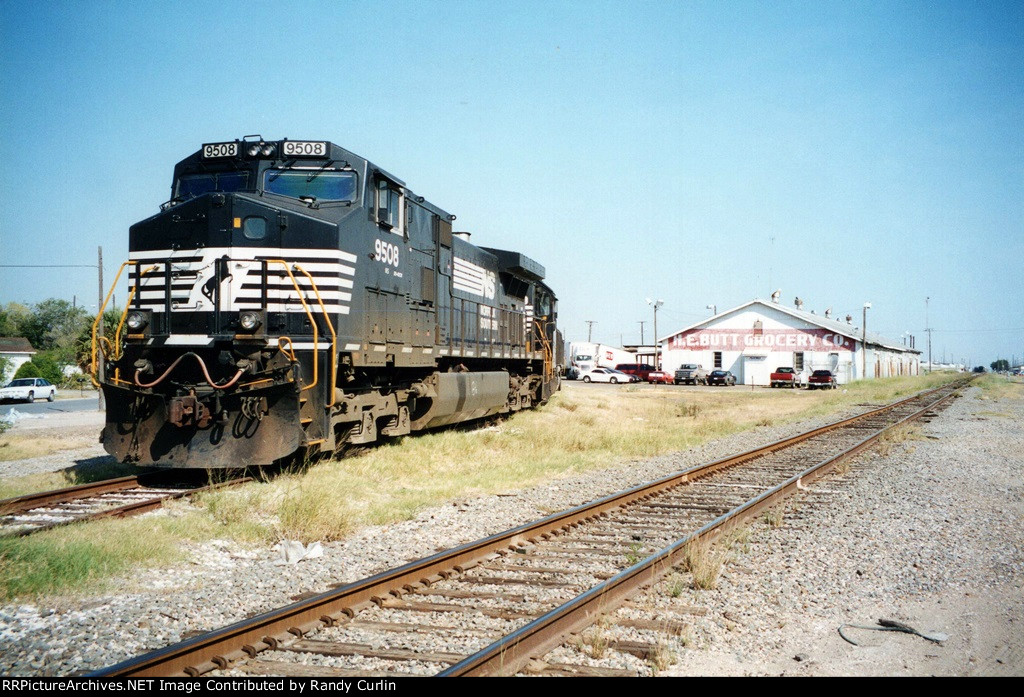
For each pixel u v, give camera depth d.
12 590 6.26
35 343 94.12
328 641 5.26
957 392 49.59
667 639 5.43
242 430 10.79
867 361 70.75
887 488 12.07
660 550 7.72
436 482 12.23
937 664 5.19
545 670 4.82
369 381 13.66
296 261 11.50
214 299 11.23
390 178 13.54
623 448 17.67
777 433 22.42
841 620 6.02
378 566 7.29
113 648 5.21
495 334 20.97
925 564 7.60
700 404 36.88
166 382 11.13
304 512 8.73
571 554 7.82
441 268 16.70
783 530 8.98
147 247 11.70
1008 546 8.45
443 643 5.26
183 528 8.42
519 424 20.98
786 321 68.25
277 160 12.37
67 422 24.59
